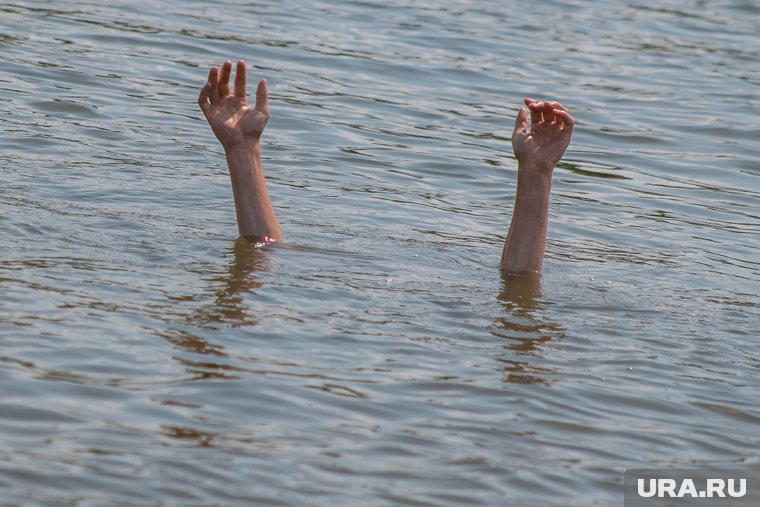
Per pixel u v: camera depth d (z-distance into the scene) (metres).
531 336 8.69
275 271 9.58
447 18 24.73
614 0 28.95
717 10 28.45
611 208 13.54
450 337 8.48
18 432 6.27
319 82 18.47
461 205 12.97
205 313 8.36
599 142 16.77
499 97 18.75
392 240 11.04
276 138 15.11
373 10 24.75
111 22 20.77
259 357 7.67
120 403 6.75
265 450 6.36
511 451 6.69
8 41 18.44
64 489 5.70
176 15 22.05
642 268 10.98
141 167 12.71
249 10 23.34
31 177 11.70
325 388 7.29
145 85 16.92
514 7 26.91
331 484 6.05
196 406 6.82
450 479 6.25
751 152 16.69
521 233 10.28
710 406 7.70
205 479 5.95
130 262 9.38
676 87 20.45
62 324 7.83
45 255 9.30
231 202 11.69
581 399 7.58
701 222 13.23
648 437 7.11
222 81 10.37
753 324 9.46
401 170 14.28
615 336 8.88
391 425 6.87
